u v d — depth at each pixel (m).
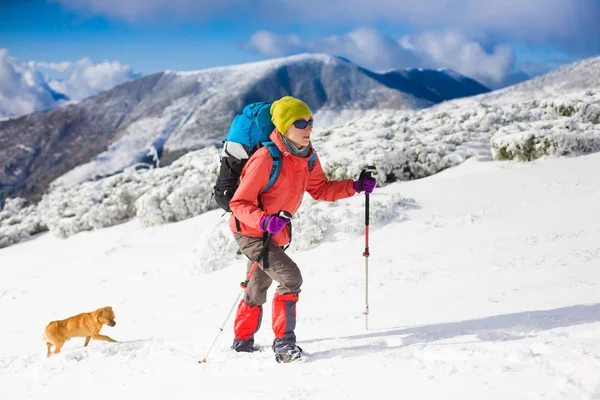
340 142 16.09
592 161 11.56
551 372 2.57
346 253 8.81
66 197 19.39
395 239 9.03
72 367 4.68
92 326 5.72
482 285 5.82
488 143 15.01
